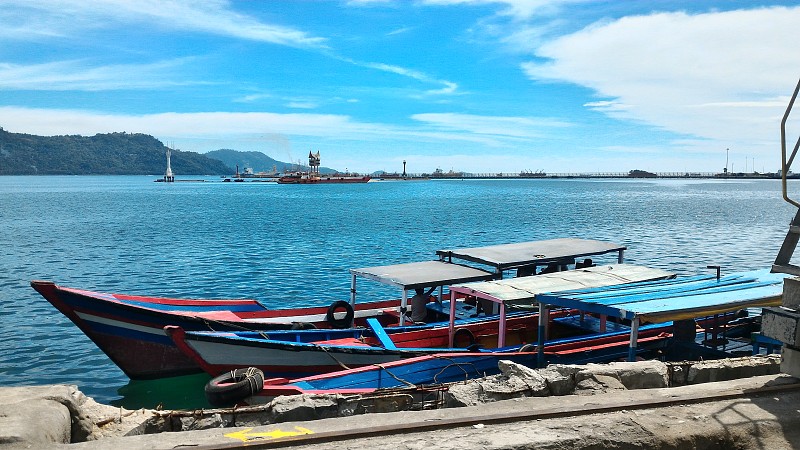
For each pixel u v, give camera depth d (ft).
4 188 554.87
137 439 17.61
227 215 229.86
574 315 56.59
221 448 16.81
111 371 53.52
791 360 23.39
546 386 25.57
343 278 99.76
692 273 104.32
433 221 206.08
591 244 64.59
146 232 165.68
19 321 69.62
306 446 17.40
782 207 292.61
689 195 461.37
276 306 80.89
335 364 44.68
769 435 19.77
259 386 36.94
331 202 334.03
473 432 18.62
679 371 27.43
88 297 46.65
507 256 57.62
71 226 180.65
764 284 43.09
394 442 17.75
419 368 40.22
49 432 17.62
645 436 18.86
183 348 42.98
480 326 52.21
